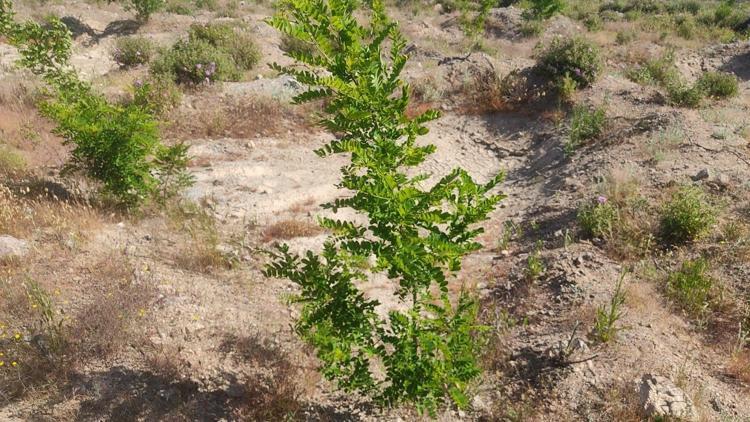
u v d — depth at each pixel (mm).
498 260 6781
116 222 6887
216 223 7266
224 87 12711
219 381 4324
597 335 4734
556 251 6449
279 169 9594
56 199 6754
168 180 7980
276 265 4023
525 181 9773
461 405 3506
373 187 3461
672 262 5918
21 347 4426
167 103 11188
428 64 14867
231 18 21359
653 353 4520
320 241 6973
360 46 3645
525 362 4617
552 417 3994
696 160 8109
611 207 6895
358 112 3428
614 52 17812
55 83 8797
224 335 4832
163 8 22281
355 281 6094
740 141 8719
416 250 3490
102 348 4492
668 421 3803
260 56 15398
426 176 3930
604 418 3928
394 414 4129
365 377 3865
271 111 11688
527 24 21031
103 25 19703
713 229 6309
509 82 12789
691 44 19031
